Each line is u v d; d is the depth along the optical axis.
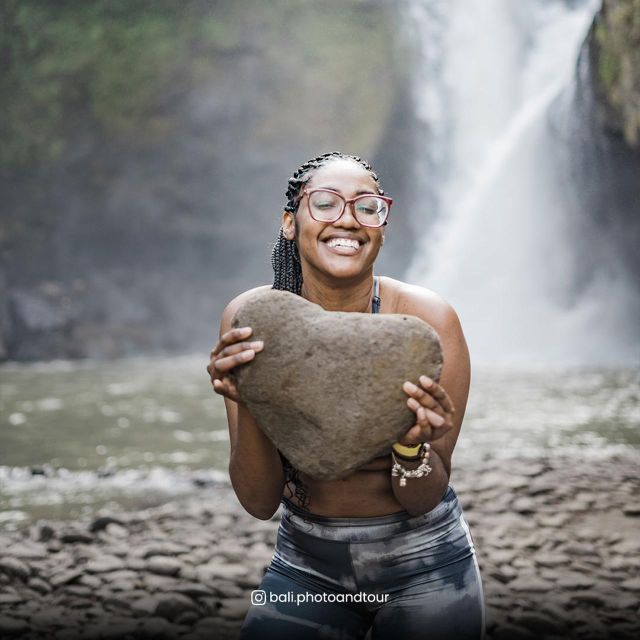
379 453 1.97
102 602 4.05
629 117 18.34
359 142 28.28
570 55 29.05
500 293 27.47
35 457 8.66
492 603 3.95
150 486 7.18
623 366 18.80
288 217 2.27
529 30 30.14
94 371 20.33
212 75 27.75
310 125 28.03
